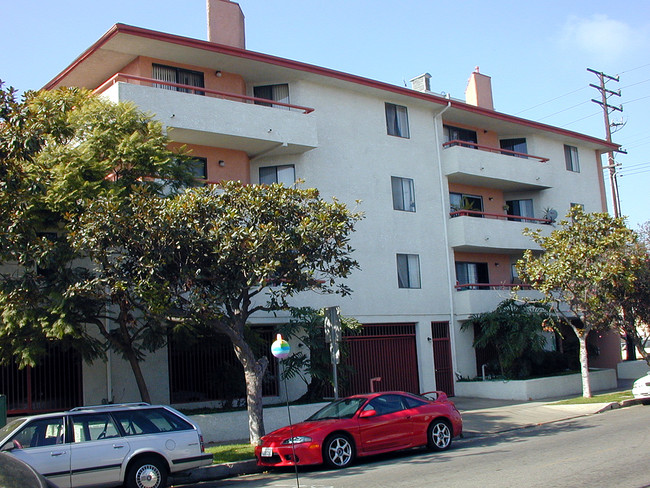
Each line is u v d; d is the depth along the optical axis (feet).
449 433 49.16
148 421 38.63
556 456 41.63
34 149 42.78
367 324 80.12
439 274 88.02
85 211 46.29
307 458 42.83
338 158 80.48
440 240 89.10
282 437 44.01
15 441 35.35
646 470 35.19
